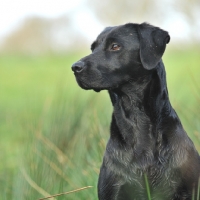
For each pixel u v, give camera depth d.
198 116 11.00
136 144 7.99
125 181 7.90
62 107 12.39
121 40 8.14
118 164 7.96
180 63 33.62
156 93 8.03
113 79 8.13
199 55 26.11
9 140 15.78
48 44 63.19
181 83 18.80
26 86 30.42
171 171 7.79
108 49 8.20
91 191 9.53
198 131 10.54
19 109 21.52
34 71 38.59
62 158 10.44
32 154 10.34
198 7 21.20
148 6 32.31
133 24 8.35
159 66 8.13
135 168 7.91
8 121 18.41
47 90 27.16
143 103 8.03
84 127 12.07
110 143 8.13
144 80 8.09
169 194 7.87
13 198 9.68
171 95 15.34
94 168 9.68
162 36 8.12
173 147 7.86
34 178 9.62
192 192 7.75
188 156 7.85
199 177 7.82
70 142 11.77
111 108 12.88
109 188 7.97
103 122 11.50
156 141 7.95
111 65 8.11
